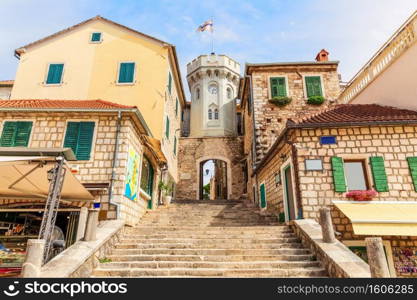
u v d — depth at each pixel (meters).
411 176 8.86
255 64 16.56
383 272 4.68
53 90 14.79
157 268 6.41
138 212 11.09
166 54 15.43
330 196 8.84
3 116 10.25
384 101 11.68
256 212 12.39
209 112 22.56
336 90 16.22
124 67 15.16
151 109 14.38
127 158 9.58
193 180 19.56
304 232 7.44
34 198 8.73
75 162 9.48
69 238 8.48
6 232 8.89
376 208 8.16
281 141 10.58
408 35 10.24
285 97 15.92
